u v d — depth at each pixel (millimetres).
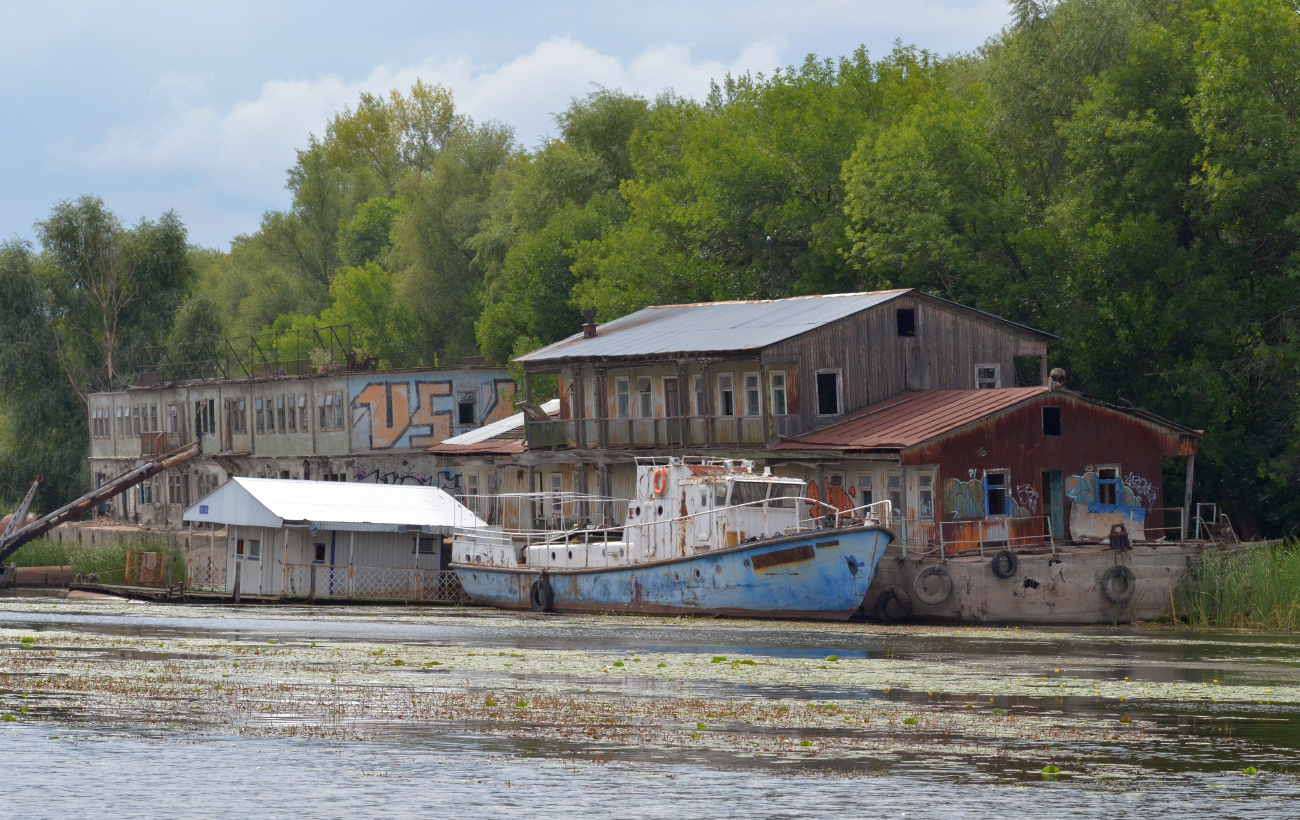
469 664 51500
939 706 40562
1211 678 47438
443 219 174250
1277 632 66750
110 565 113500
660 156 137000
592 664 51312
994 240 98438
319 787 30203
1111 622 71500
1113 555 71688
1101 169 93188
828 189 113000
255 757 33156
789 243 115312
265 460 135125
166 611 82688
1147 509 79938
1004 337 90562
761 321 91188
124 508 155500
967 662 52031
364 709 39938
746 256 118625
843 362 85188
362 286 179750
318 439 128000
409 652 56000
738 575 70375
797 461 81500
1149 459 80438
